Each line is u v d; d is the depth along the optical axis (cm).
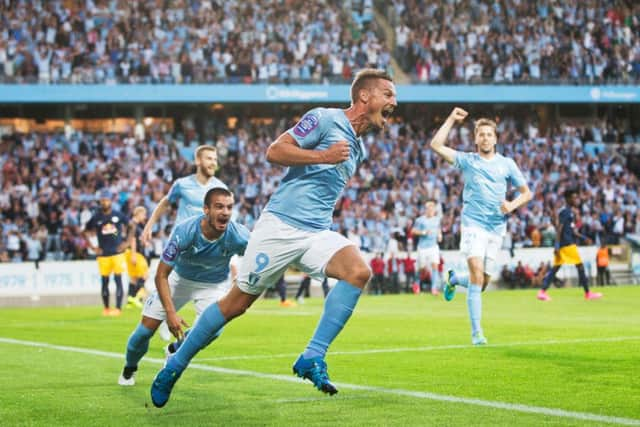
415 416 672
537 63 4306
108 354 1145
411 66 4250
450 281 1305
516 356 1044
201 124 4219
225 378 892
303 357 657
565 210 2303
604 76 4266
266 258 689
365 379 873
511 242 3447
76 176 3681
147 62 3947
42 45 3897
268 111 4291
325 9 4347
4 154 3741
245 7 4253
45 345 1273
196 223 850
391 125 4212
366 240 3409
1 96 3716
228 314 700
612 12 4506
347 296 669
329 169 684
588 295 2328
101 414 700
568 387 809
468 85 4112
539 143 4266
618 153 4319
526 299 2348
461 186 3888
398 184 3831
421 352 1100
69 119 4122
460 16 4438
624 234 3709
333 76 4031
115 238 2048
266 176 3816
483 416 667
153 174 3756
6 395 799
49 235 3353
